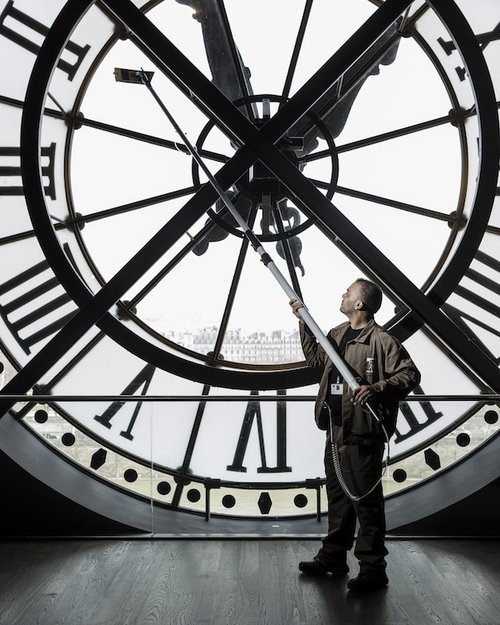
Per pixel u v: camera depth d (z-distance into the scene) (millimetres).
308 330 3021
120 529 3471
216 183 3770
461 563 3074
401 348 2768
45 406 3658
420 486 3484
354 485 2764
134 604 2590
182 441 3576
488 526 3426
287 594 2691
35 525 3486
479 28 4855
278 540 3434
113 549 3285
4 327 5234
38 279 5262
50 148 5094
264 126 3838
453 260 4004
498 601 2625
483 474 3449
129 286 3848
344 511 2900
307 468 3553
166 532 3475
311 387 5316
